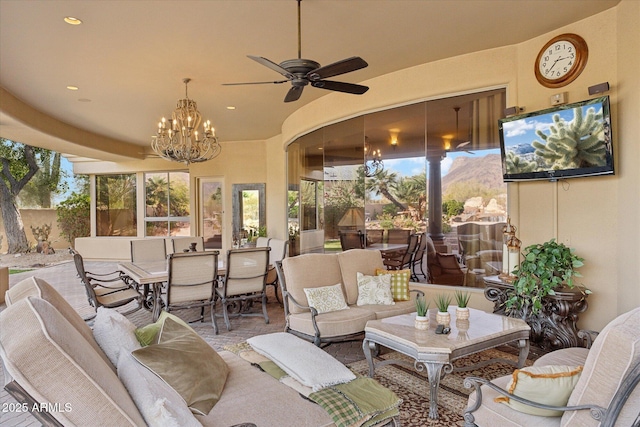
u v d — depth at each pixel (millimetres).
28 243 12789
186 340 2053
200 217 9602
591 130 3330
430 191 4910
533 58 3953
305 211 7023
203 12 3229
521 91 4055
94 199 11258
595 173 3352
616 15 3340
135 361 1750
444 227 4820
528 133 3781
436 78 4523
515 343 3705
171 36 3658
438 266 4898
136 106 6023
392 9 3260
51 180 14070
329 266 4117
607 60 3412
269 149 8891
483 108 4434
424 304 2939
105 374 1360
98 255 11008
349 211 5883
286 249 5906
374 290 4004
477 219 4547
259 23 3441
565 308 3395
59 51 3967
